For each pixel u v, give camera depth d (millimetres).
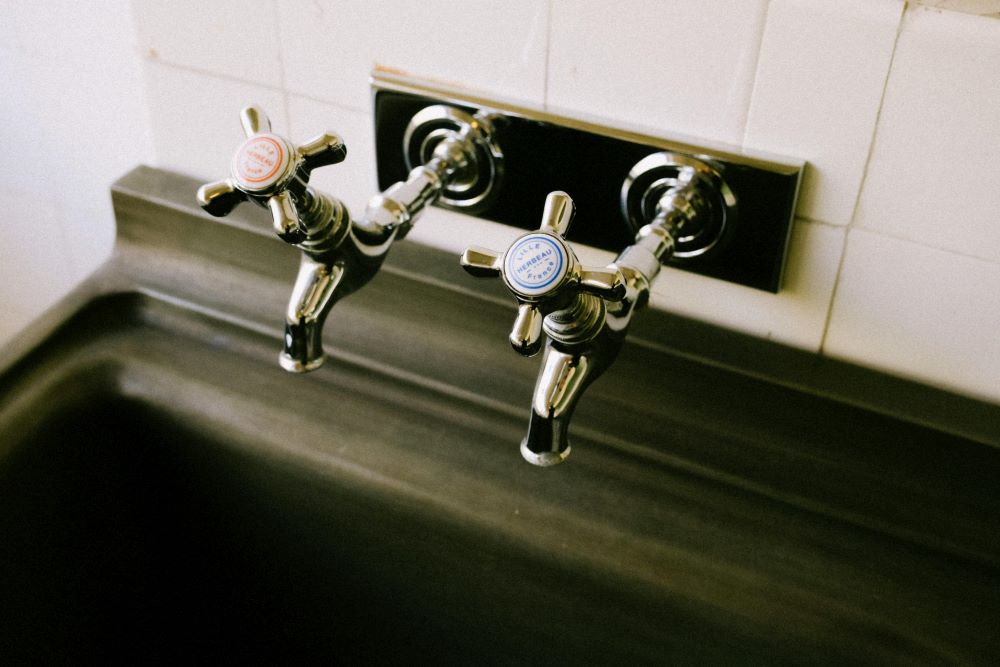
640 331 627
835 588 545
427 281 663
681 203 568
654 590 559
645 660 579
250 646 723
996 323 552
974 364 572
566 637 597
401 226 572
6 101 866
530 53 585
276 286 711
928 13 479
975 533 560
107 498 689
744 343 618
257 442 646
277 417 647
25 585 642
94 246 931
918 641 523
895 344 588
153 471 693
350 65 644
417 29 609
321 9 630
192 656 742
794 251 583
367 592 658
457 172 621
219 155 737
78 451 669
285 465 639
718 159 557
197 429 664
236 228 709
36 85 834
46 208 928
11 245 985
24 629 644
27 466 637
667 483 599
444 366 665
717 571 555
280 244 700
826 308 594
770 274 582
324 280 538
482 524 592
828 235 567
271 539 674
